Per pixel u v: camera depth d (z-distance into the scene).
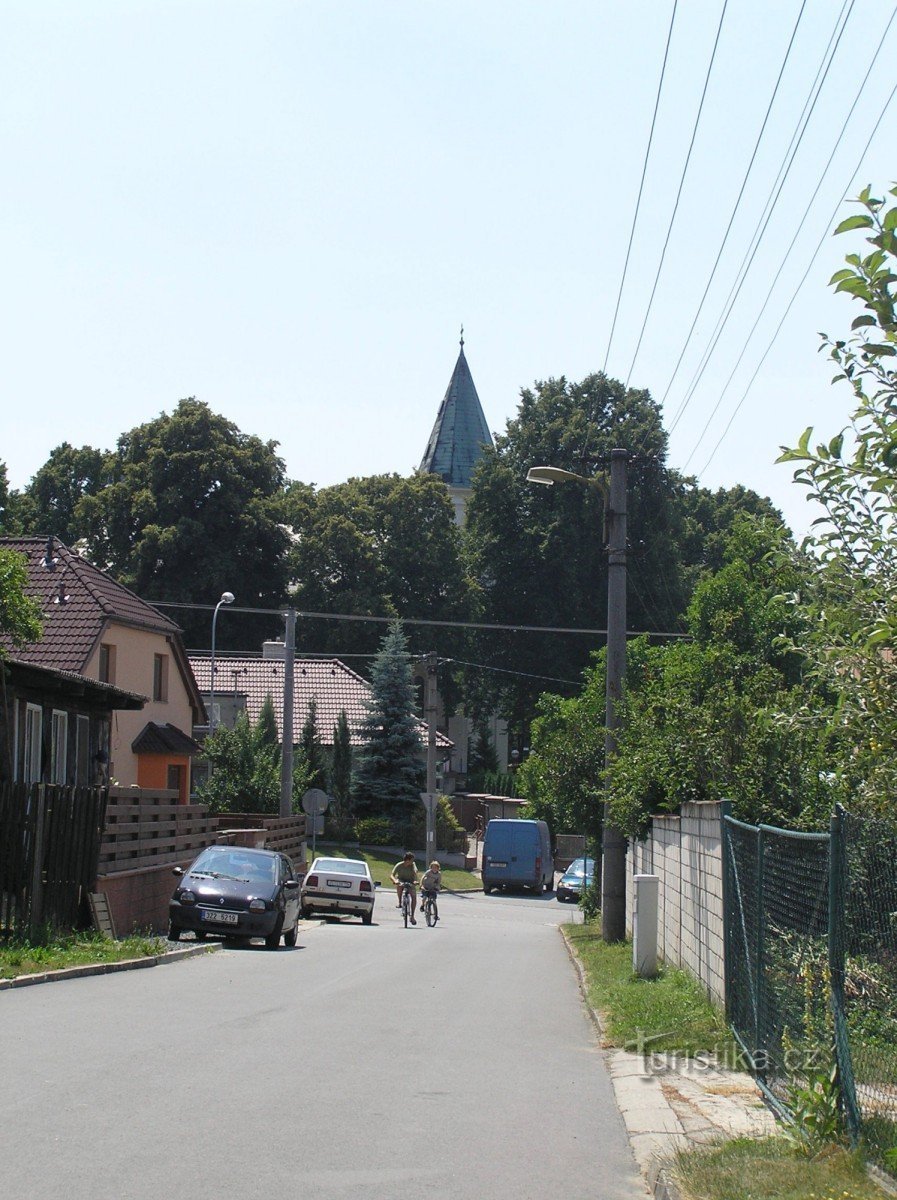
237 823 38.41
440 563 67.69
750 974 10.48
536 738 33.62
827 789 15.99
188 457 62.81
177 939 21.02
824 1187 6.29
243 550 64.00
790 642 9.32
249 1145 7.20
